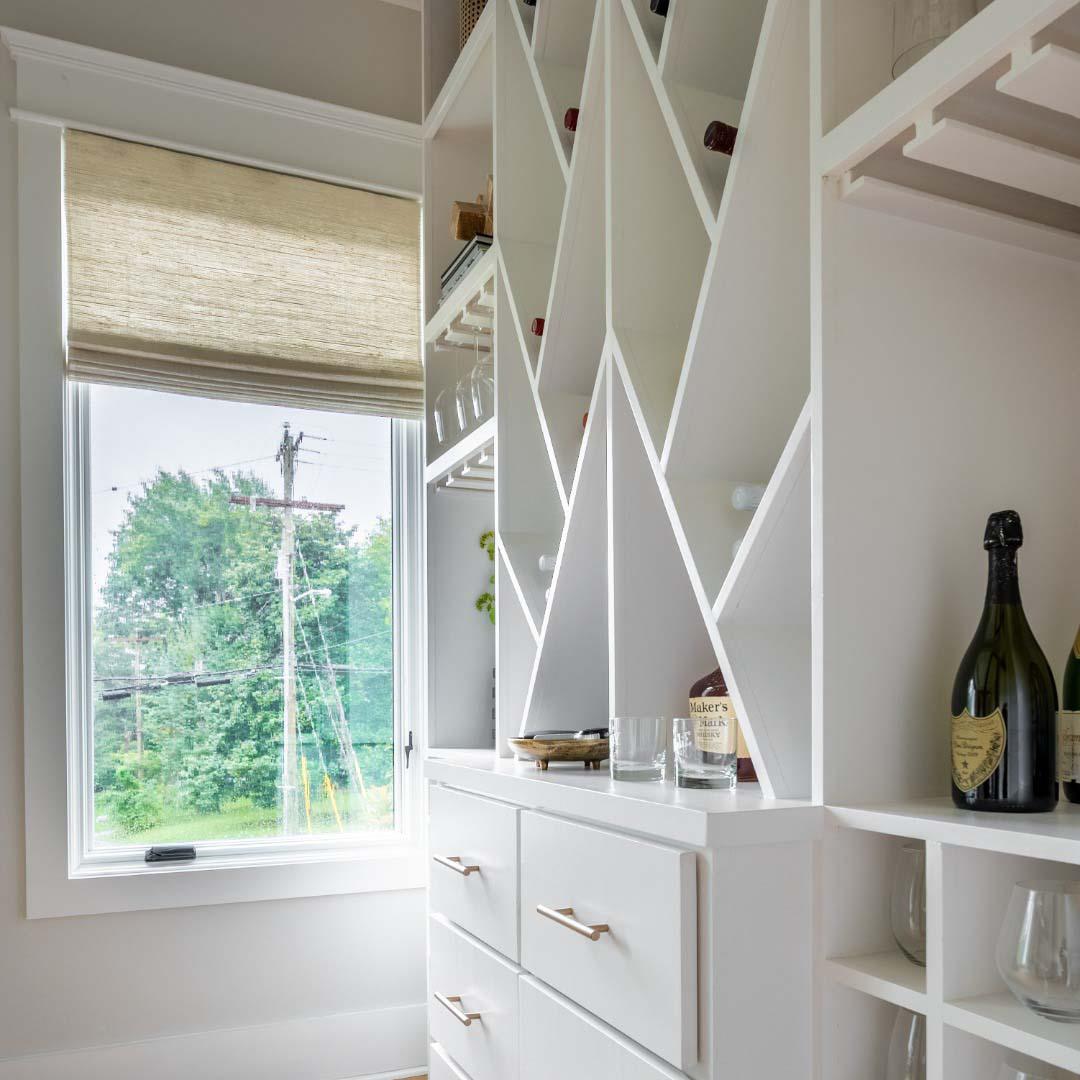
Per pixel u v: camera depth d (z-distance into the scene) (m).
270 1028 2.30
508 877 1.43
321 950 2.37
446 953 1.70
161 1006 2.23
